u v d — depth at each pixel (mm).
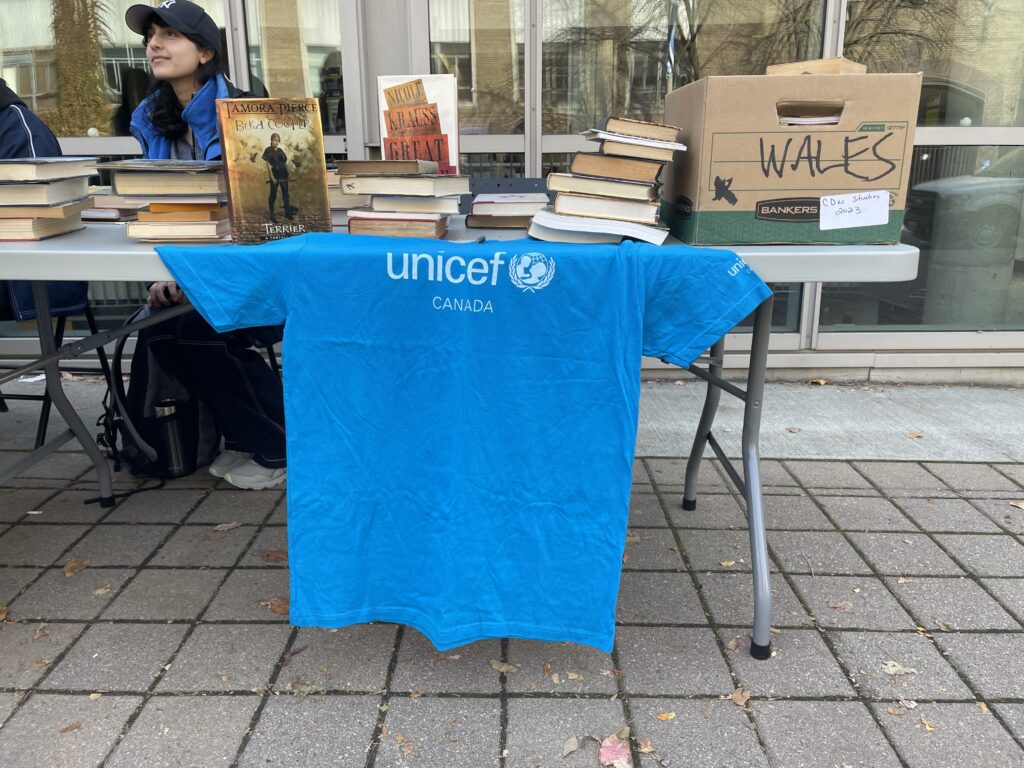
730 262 1461
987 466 3006
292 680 1759
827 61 1649
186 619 1987
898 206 1553
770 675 1784
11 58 3775
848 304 4027
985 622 1993
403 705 1683
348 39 3625
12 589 2121
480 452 1567
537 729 1614
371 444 1580
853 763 1527
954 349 4031
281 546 2379
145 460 2789
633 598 2098
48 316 2406
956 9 3658
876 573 2230
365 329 1500
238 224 1624
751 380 1782
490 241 1561
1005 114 3805
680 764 1523
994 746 1571
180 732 1598
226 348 2617
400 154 1928
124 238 1719
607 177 1566
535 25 3637
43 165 1629
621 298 1454
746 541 2418
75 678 1758
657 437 3297
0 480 2186
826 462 3043
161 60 2277
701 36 3727
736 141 1511
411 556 1660
